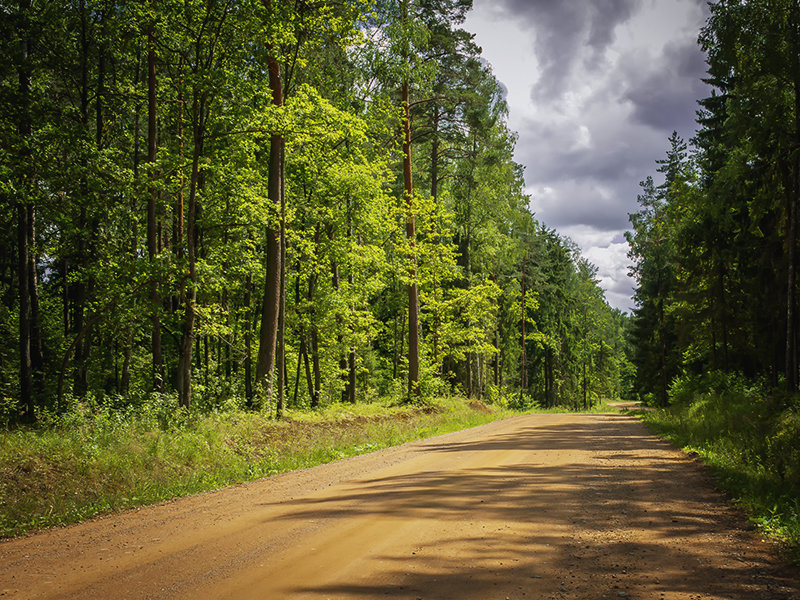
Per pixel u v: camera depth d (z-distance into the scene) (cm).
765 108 1738
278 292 1659
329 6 1603
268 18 1405
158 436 1089
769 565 452
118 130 2044
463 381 4244
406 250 2603
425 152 3391
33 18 1638
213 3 1365
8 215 1767
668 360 4247
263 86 1444
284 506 723
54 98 1997
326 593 397
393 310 3612
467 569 448
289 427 1461
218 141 1641
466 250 3812
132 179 1575
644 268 4406
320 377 2720
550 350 6606
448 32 2678
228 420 1335
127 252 1769
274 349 1639
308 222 2302
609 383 10006
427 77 2536
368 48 2114
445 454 1244
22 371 1515
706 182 2997
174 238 2134
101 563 491
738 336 2747
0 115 1602
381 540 537
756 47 1692
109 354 2000
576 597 384
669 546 507
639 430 1906
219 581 429
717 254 2650
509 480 864
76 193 1616
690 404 2502
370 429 1688
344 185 2241
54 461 884
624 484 825
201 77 1391
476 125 3055
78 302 1842
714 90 2828
